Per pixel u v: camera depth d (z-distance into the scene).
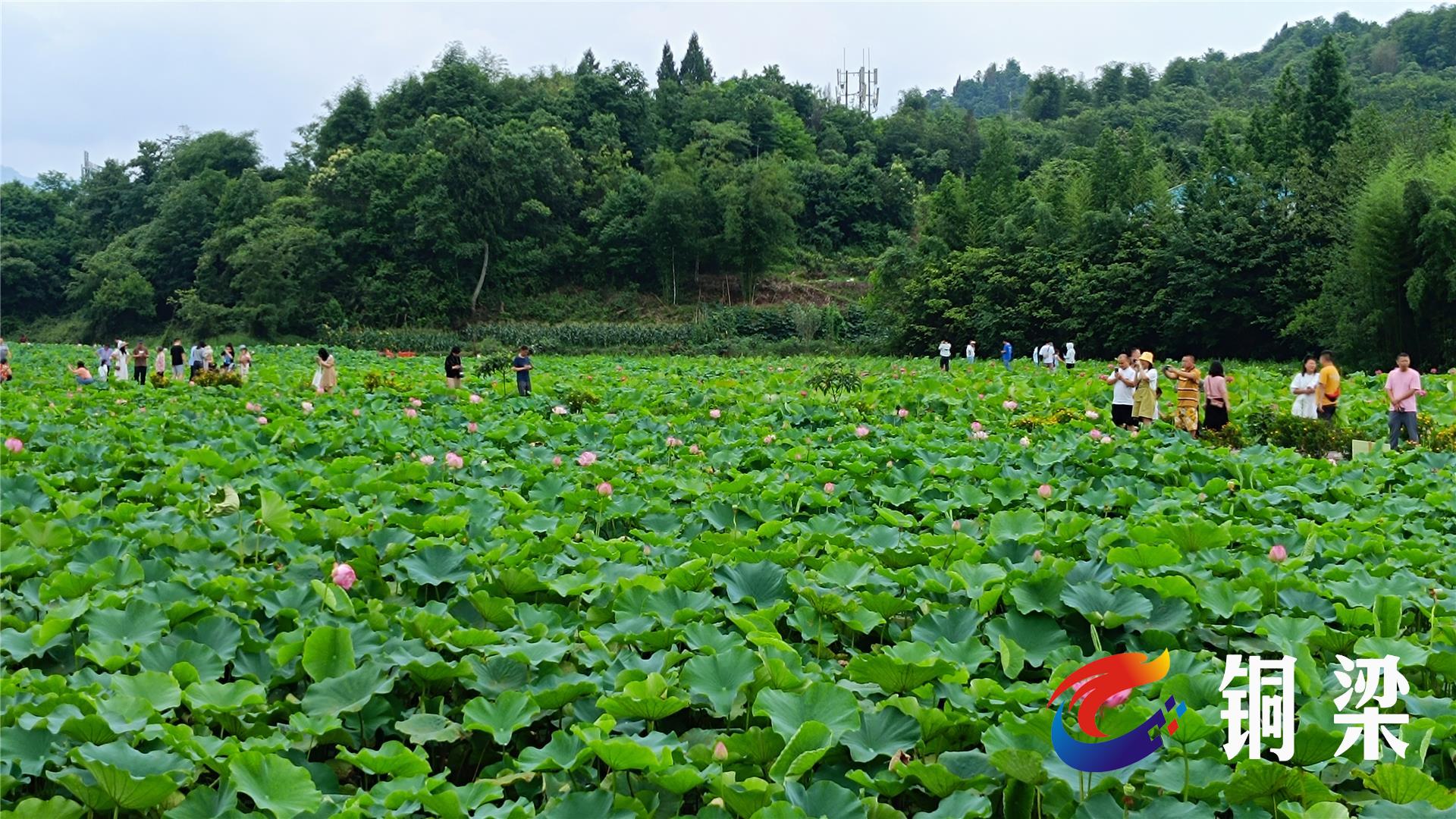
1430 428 14.82
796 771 3.83
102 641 4.89
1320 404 15.67
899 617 5.92
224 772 3.82
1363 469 10.71
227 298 65.25
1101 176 47.69
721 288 68.94
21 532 6.57
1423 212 29.66
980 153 93.31
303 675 4.83
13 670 4.90
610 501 8.37
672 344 56.94
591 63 92.38
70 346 57.12
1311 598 5.75
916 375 26.05
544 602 5.99
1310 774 3.78
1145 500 9.07
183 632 5.03
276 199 70.56
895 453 11.34
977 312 46.22
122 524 7.36
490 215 63.94
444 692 4.76
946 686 4.55
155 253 70.31
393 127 77.75
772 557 6.55
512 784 4.16
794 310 57.97
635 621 5.34
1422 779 3.61
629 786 3.99
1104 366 33.41
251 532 7.43
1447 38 116.88
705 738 4.37
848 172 79.38
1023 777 3.76
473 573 6.08
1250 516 8.62
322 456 11.62
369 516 7.39
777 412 16.61
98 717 3.84
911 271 50.56
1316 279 35.22
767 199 65.25
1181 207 43.81
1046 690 4.41
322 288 63.44
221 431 12.62
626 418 15.95
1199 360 40.12
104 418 14.38
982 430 13.91
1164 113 98.44
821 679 4.78
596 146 75.88
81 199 83.69
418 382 23.59
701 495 9.23
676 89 88.88
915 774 3.82
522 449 12.20
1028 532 7.23
